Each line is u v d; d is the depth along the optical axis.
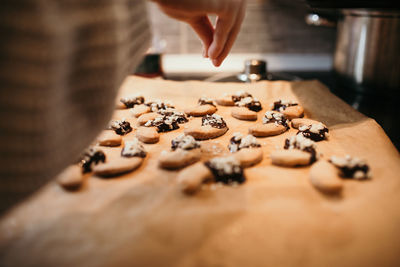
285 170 0.38
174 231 0.30
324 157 0.39
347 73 0.62
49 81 0.23
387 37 0.55
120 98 0.56
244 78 0.66
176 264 0.28
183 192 0.35
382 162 0.38
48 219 0.32
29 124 0.23
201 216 0.32
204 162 0.37
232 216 0.32
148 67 0.69
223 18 0.35
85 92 0.27
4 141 0.23
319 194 0.34
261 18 1.03
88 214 0.32
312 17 0.69
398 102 0.57
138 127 0.49
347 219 0.31
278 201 0.33
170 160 0.38
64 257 0.29
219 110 0.54
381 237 0.30
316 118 0.49
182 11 0.32
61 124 0.25
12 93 0.22
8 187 0.24
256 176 0.37
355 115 0.48
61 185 0.35
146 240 0.30
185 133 0.45
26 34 0.21
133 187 0.36
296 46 1.06
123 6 0.28
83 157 0.38
